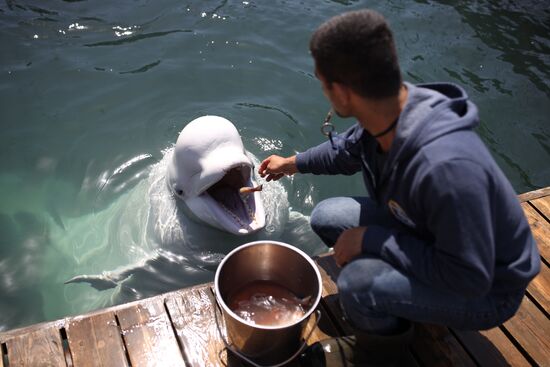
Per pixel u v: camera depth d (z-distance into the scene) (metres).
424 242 2.06
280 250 2.61
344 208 2.74
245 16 6.46
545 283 3.10
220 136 3.59
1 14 6.32
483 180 1.76
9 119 5.02
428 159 1.79
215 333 2.74
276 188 4.25
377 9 6.73
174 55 5.83
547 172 4.63
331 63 1.84
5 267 3.99
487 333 2.80
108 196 4.48
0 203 4.41
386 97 1.86
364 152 2.25
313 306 2.35
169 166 3.94
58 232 4.25
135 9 6.53
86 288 3.89
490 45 6.22
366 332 2.40
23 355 2.62
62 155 4.75
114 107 5.21
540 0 7.30
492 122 5.10
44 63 5.66
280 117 5.13
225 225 3.60
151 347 2.67
